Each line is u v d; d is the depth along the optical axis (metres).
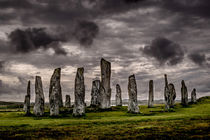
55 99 45.88
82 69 47.59
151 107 66.88
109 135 26.11
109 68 60.62
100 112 52.72
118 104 71.75
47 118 42.78
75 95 45.84
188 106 64.06
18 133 28.02
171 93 64.06
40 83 49.28
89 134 26.97
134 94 51.00
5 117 46.34
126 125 32.56
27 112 49.38
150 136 24.88
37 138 25.36
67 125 33.53
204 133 25.11
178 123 32.25
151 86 68.81
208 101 72.19
